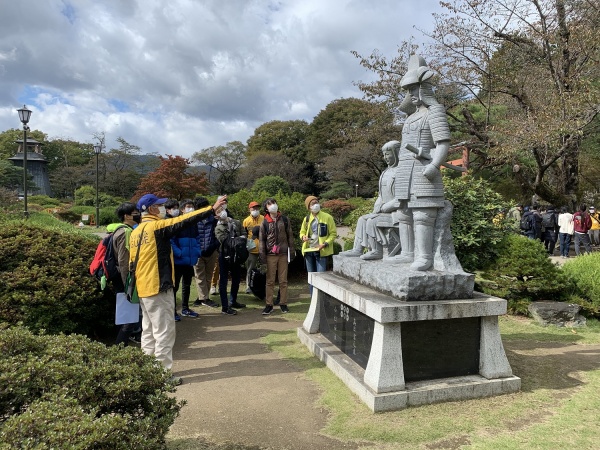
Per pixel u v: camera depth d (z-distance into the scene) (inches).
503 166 606.5
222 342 201.3
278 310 264.1
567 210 527.8
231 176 1688.0
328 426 119.8
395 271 148.6
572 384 145.1
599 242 569.3
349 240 333.1
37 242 186.7
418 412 125.6
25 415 67.1
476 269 254.4
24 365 81.0
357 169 1291.8
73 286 176.6
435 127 148.6
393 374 130.7
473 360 143.3
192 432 117.6
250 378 156.4
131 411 84.6
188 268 244.1
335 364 157.2
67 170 1594.5
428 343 138.1
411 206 151.2
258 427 120.1
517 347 184.9
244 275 359.6
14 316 163.6
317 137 1571.1
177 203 236.8
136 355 94.9
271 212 252.5
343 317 167.6
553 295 239.6
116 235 166.7
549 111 430.0
